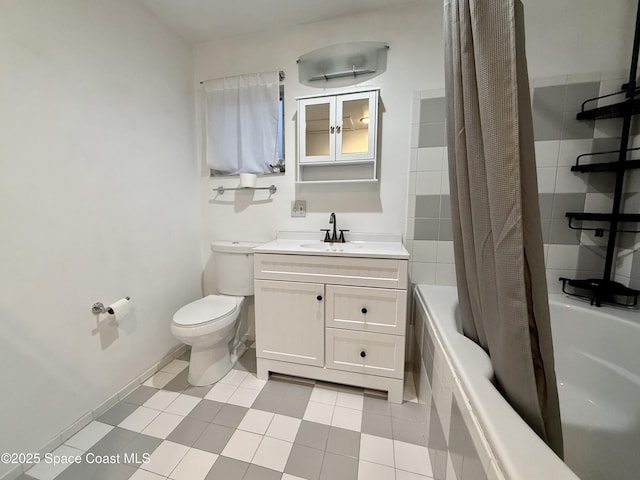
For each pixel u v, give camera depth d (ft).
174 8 5.42
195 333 4.91
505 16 2.20
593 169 4.66
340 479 3.51
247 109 6.32
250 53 6.31
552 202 5.09
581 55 4.78
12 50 3.41
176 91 6.21
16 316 3.53
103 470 3.60
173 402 4.88
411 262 5.92
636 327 3.88
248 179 6.21
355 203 6.11
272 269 5.23
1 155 3.34
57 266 3.97
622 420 3.73
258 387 5.29
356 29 5.69
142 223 5.41
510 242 2.29
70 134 4.10
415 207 5.78
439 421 3.45
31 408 3.68
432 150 5.57
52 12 3.81
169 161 6.06
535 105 4.98
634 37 4.42
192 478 3.50
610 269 4.71
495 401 2.30
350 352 5.01
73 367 4.19
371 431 4.27
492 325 2.72
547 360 2.38
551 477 1.65
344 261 4.84
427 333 4.47
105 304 4.69
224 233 7.00
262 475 3.55
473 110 2.56
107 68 4.63
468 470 2.39
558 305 4.66
